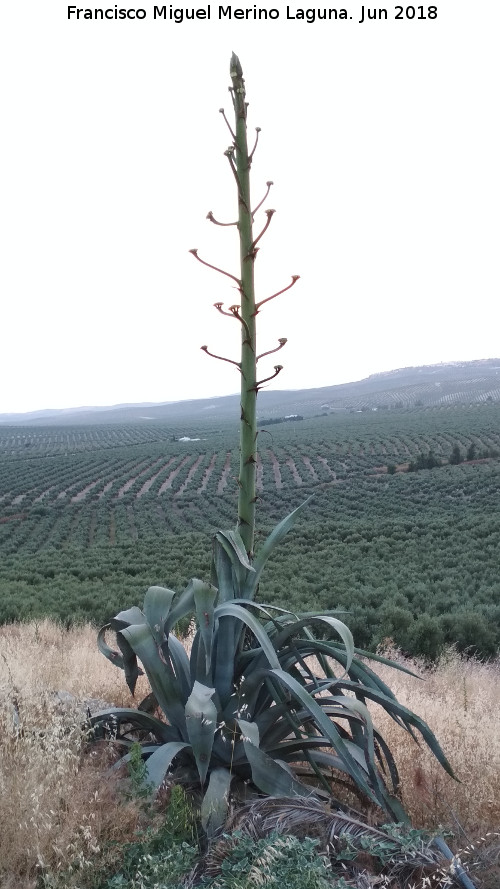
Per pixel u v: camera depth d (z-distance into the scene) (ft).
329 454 269.03
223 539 10.09
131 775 8.48
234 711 9.70
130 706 13.53
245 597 10.22
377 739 9.79
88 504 207.51
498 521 116.06
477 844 8.14
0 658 14.76
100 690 14.25
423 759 10.96
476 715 14.24
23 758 8.36
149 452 352.08
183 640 23.45
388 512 151.23
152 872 7.23
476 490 164.66
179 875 7.30
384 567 85.81
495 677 30.30
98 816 7.73
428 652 38.60
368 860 7.87
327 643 10.45
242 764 9.62
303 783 9.34
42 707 10.60
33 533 164.96
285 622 10.67
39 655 18.74
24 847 7.20
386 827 7.95
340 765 9.76
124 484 251.39
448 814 9.09
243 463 10.12
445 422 386.52
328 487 194.39
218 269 9.60
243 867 7.13
